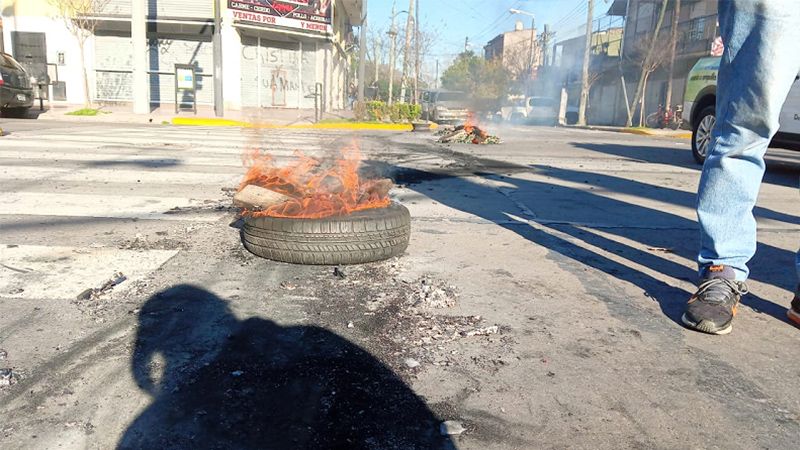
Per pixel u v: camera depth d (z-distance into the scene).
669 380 2.26
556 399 2.09
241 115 21.67
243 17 22.83
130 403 1.97
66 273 3.26
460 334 2.61
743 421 1.99
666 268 3.75
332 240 3.46
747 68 2.55
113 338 2.46
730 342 2.63
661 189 6.96
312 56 26.09
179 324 2.63
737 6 2.55
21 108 17.05
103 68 23.44
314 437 1.83
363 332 2.60
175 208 5.04
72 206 4.96
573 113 36.34
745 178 2.71
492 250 4.04
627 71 38.22
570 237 4.49
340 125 19.61
